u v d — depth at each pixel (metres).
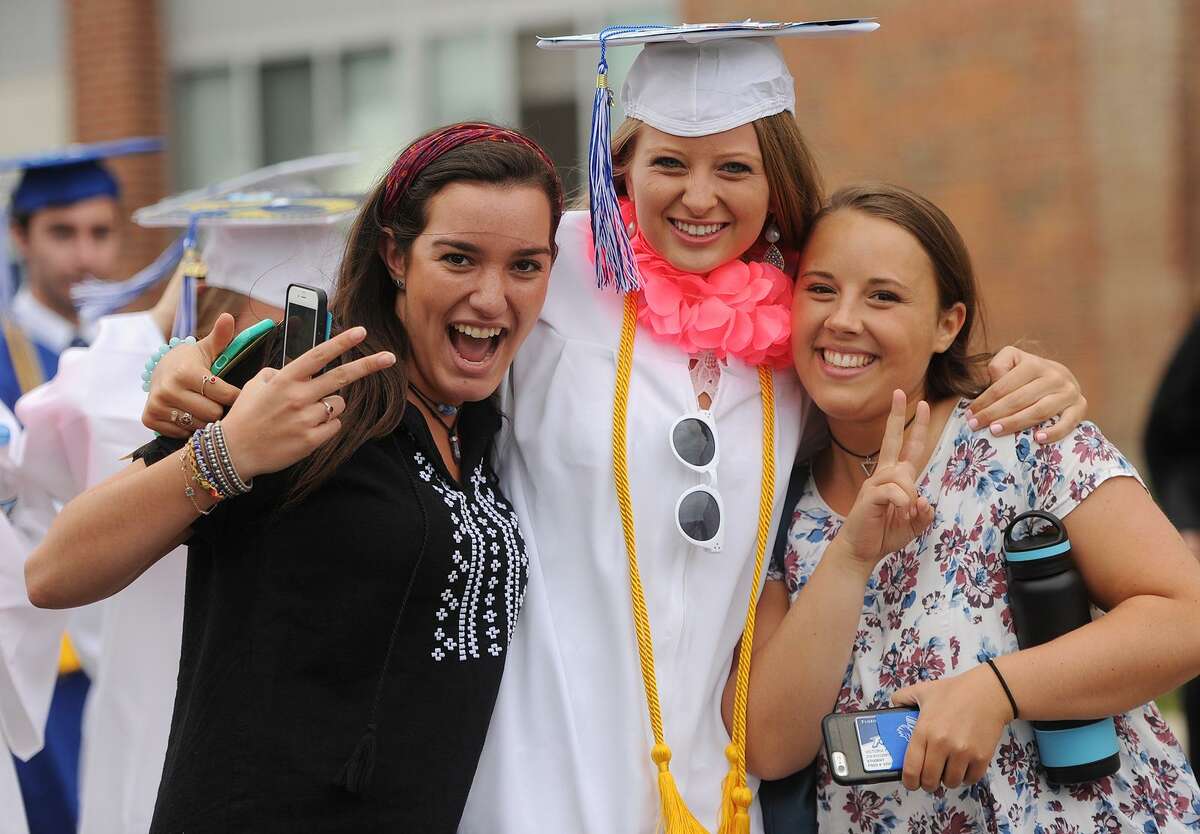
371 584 6.53
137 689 8.84
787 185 7.66
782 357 7.79
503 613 7.00
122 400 9.50
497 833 7.11
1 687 9.31
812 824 7.59
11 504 9.89
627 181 7.93
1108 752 6.97
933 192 21.52
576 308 7.73
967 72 21.30
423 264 6.77
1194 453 12.35
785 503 7.93
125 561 6.29
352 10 25.84
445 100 25.30
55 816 11.11
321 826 6.40
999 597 7.16
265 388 6.19
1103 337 21.02
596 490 7.39
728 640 7.53
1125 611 6.91
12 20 27.56
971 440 7.35
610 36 7.48
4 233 13.60
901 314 7.29
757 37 7.50
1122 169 20.88
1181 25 20.88
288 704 6.43
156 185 26.84
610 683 7.29
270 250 9.43
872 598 7.44
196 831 6.37
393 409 6.70
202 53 26.84
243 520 6.54
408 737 6.59
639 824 7.19
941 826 7.20
